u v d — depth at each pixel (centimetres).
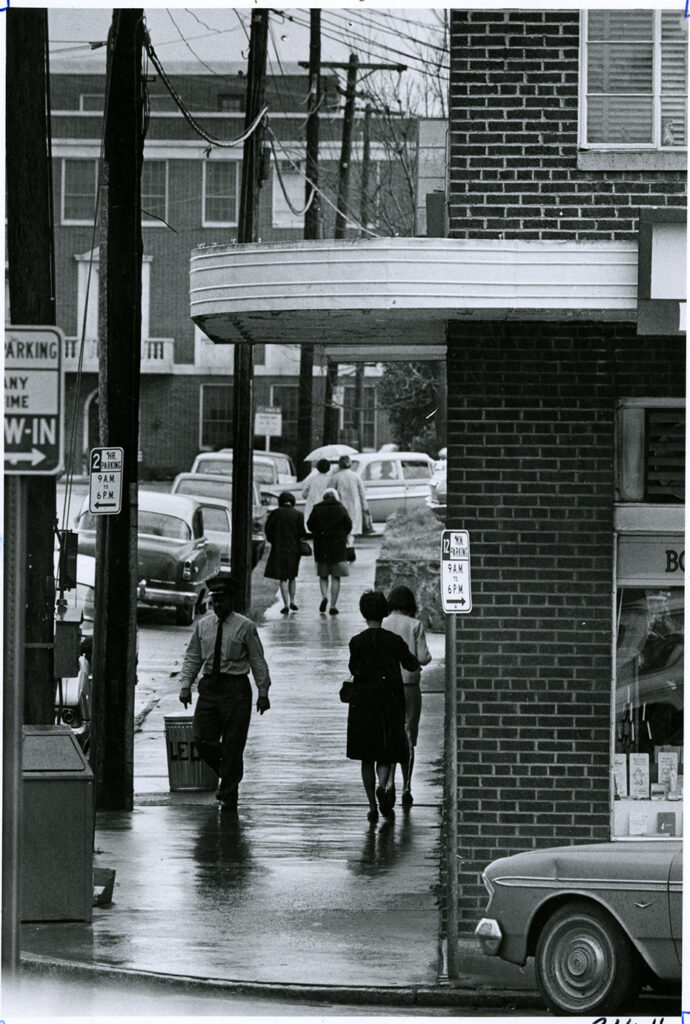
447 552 1698
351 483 5856
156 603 4253
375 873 2077
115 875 2022
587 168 1844
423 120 3934
